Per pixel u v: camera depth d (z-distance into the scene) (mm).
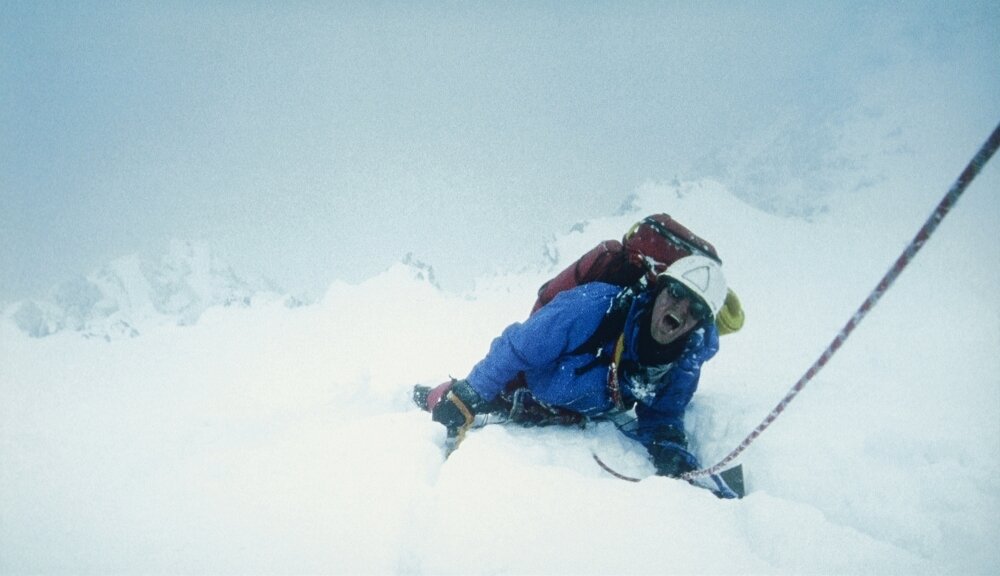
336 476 2086
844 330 1400
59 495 2234
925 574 1575
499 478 1979
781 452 2334
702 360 2502
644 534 1722
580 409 2572
